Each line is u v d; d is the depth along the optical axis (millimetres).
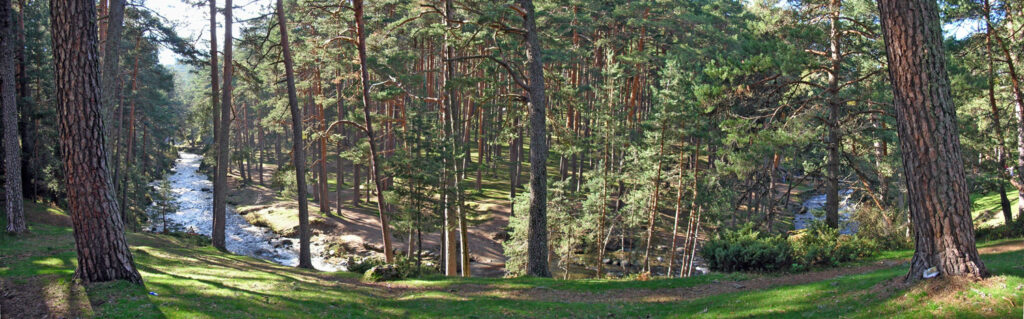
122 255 9828
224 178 21312
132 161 38469
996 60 18703
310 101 41031
